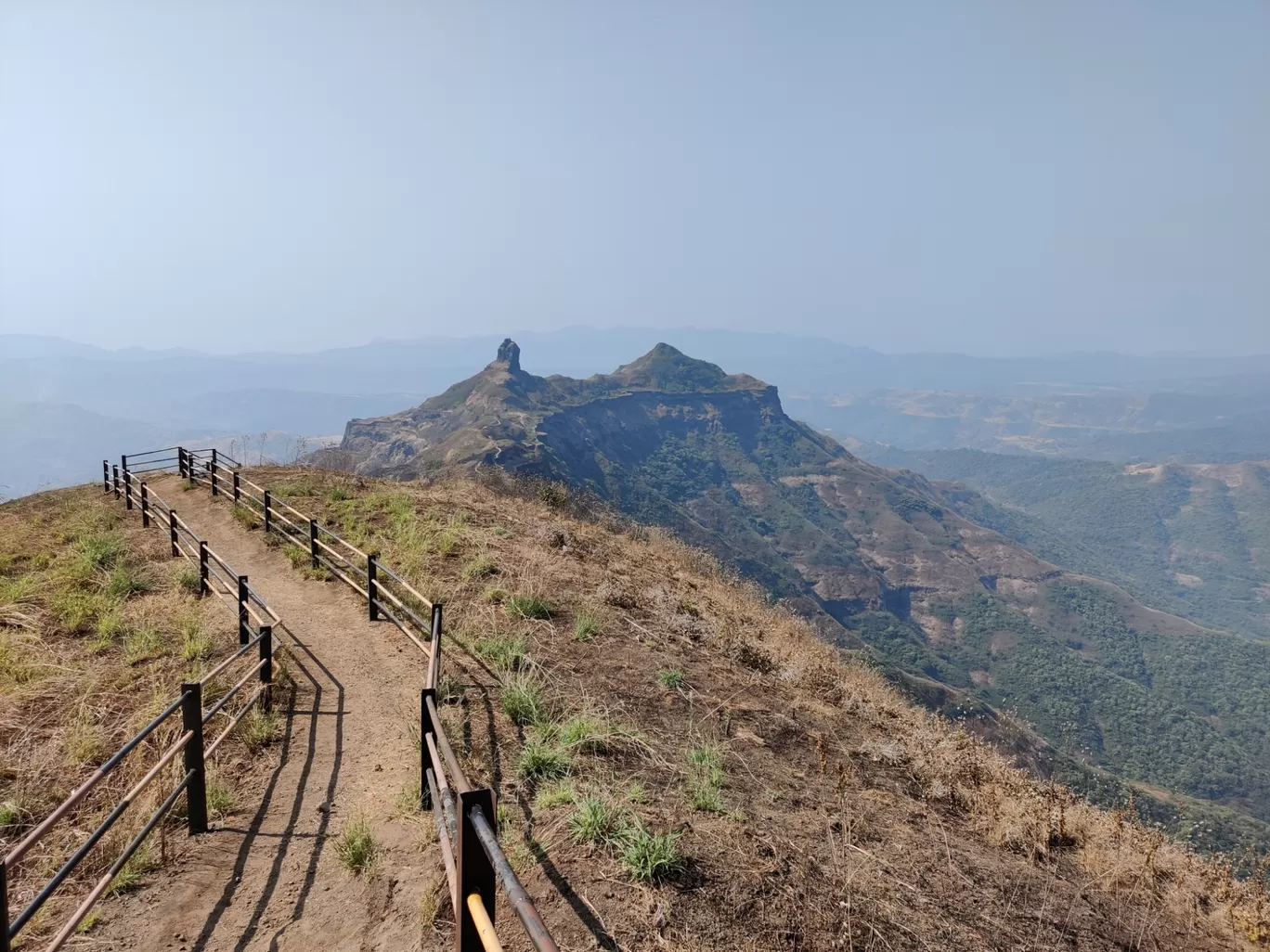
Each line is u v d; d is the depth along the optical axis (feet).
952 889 16.08
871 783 22.31
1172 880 19.74
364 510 51.96
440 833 13.46
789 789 19.79
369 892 14.43
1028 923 15.48
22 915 11.23
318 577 39.65
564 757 18.11
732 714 24.77
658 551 56.85
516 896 7.29
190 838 17.01
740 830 15.99
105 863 15.90
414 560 37.50
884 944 13.28
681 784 18.21
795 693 29.99
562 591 35.60
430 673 19.11
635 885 13.33
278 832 17.22
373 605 33.01
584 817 14.92
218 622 32.40
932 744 27.02
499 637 28.17
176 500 64.34
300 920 13.87
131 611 33.12
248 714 23.57
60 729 22.17
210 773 19.79
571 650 27.96
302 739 22.40
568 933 12.07
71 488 73.56
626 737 20.31
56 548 44.68
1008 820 20.85
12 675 25.82
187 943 13.37
